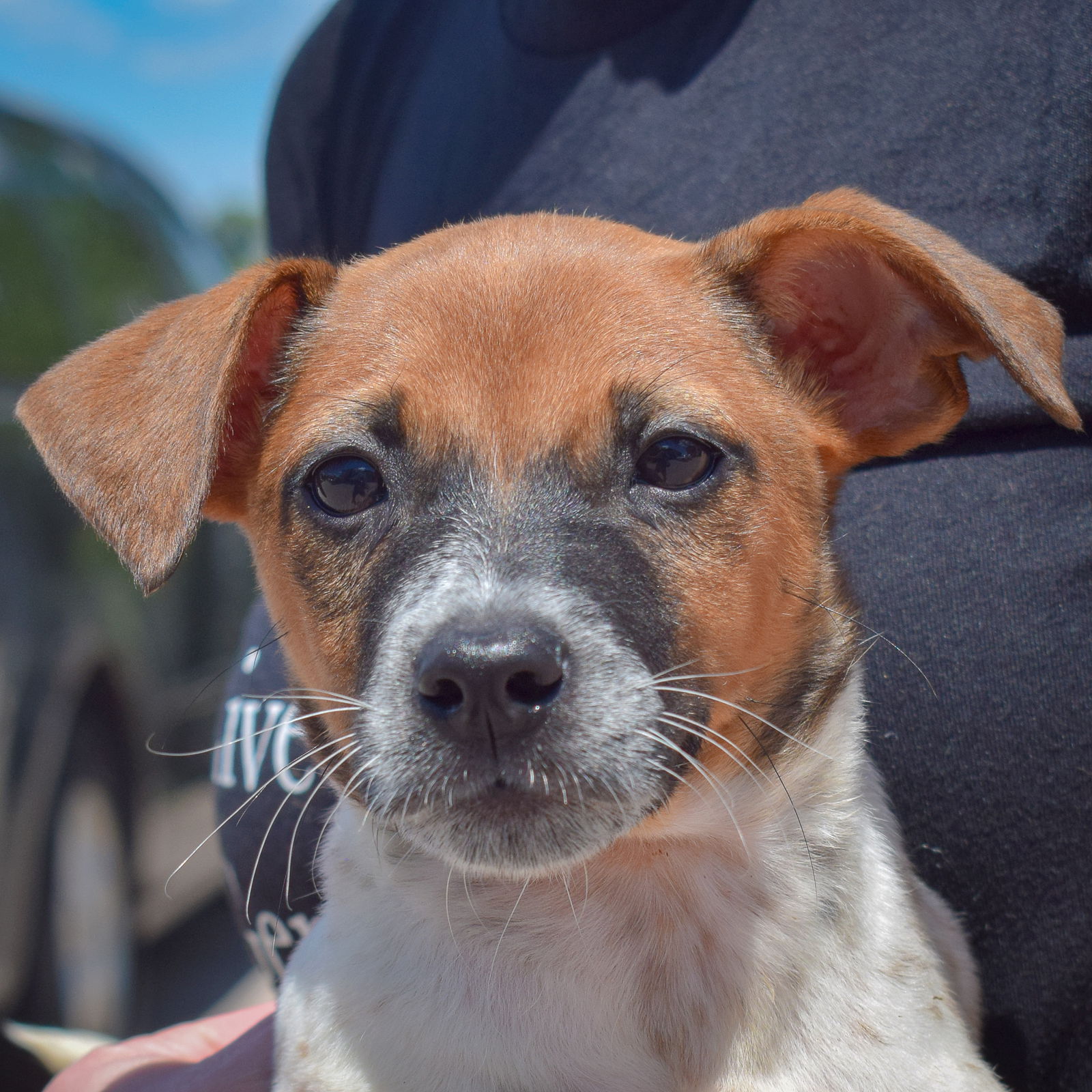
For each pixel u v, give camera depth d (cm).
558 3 40
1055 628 35
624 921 34
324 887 36
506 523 33
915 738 36
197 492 33
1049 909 35
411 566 33
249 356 37
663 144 39
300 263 36
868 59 37
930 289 34
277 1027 35
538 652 32
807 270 36
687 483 34
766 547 35
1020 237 35
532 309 35
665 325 35
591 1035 33
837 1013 33
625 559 33
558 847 33
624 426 34
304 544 35
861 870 35
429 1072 33
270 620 40
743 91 38
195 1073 36
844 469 37
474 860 33
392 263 37
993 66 36
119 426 35
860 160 37
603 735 32
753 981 34
